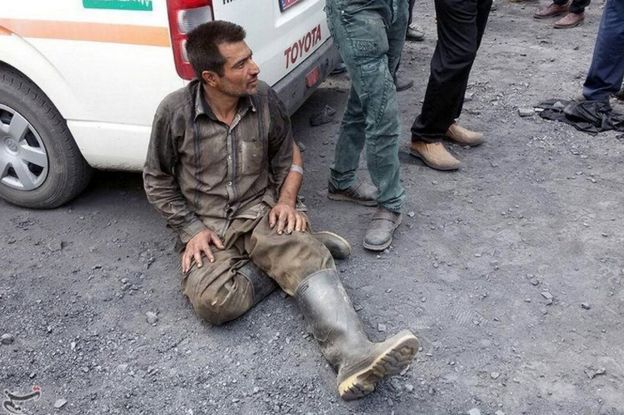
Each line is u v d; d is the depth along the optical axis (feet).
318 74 12.91
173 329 9.39
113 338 9.27
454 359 8.70
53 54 10.24
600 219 11.51
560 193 12.30
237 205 9.67
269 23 10.93
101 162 11.12
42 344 9.20
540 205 11.94
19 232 11.62
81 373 8.71
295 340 9.08
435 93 12.23
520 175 12.94
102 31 9.80
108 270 10.66
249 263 9.48
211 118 9.02
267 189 10.00
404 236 11.18
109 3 9.61
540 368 8.54
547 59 18.49
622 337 9.00
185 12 9.25
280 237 9.00
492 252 10.73
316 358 8.78
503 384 8.32
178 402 8.21
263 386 8.39
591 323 9.24
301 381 8.43
